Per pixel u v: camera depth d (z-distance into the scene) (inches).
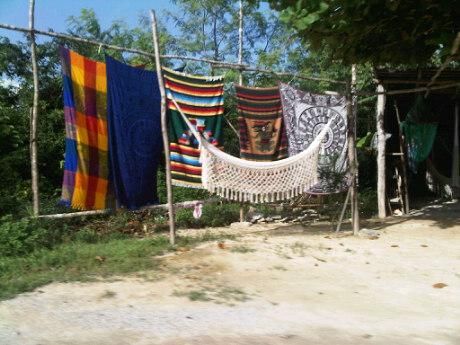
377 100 455.2
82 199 300.0
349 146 352.2
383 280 237.1
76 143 295.9
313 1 270.8
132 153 317.1
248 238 324.8
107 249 276.2
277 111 373.7
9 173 403.2
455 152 516.4
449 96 535.2
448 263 268.7
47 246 277.6
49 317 177.0
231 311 188.5
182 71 346.0
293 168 333.7
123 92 312.5
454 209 465.1
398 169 471.2
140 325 171.3
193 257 266.7
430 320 185.6
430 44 331.3
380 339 165.6
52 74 511.8
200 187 339.3
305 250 291.4
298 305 198.4
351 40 327.3
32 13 281.0
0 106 428.8
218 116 348.8
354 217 346.3
